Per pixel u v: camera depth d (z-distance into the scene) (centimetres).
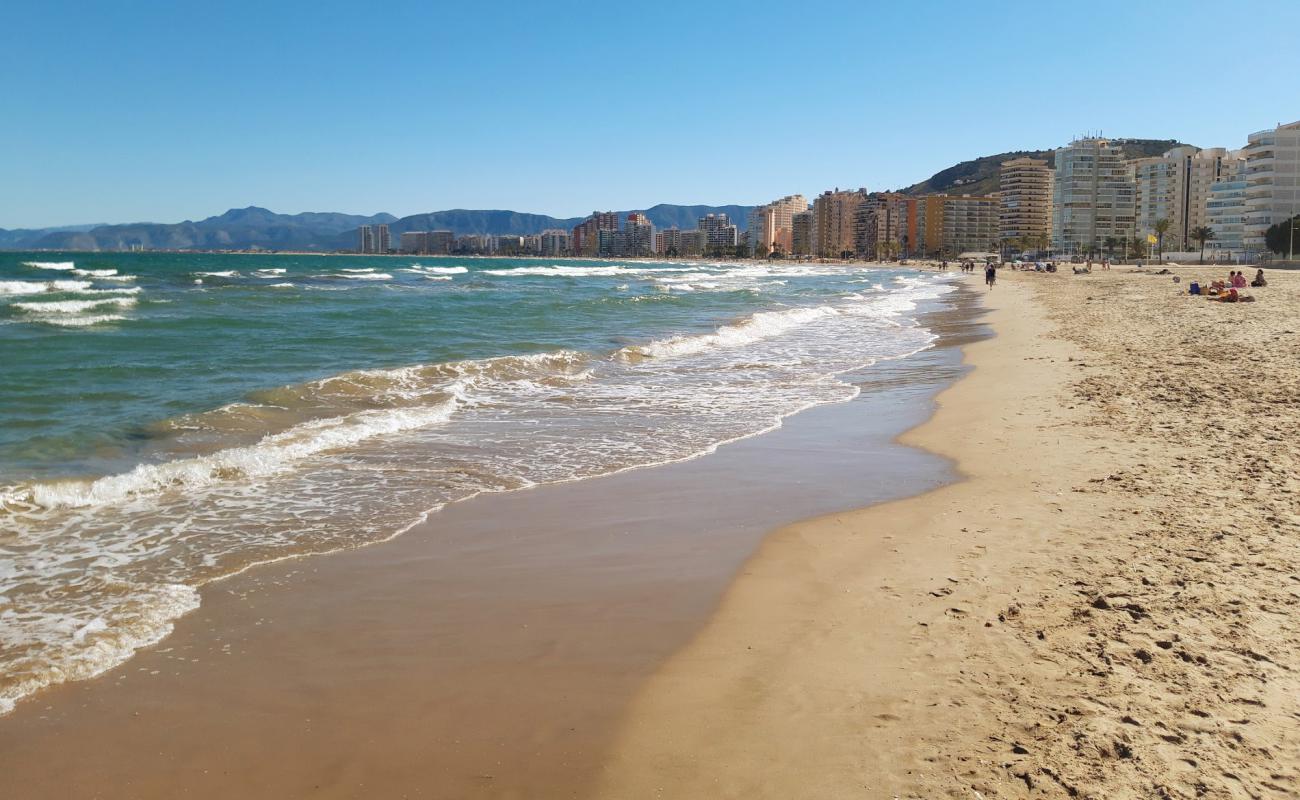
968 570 642
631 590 633
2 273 6644
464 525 792
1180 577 600
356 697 474
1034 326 2866
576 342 2330
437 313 3241
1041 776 381
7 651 526
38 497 838
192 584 644
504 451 1091
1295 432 1031
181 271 7762
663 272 11175
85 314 2988
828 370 1881
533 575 667
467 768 404
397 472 977
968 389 1561
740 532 766
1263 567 613
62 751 421
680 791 382
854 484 927
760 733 429
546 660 518
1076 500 807
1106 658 488
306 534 762
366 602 612
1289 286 4603
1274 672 466
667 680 489
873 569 659
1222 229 13588
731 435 1198
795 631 552
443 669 507
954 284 7681
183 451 1049
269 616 587
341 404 1380
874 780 384
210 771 404
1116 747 400
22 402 1307
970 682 469
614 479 959
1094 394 1373
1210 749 397
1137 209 18225
